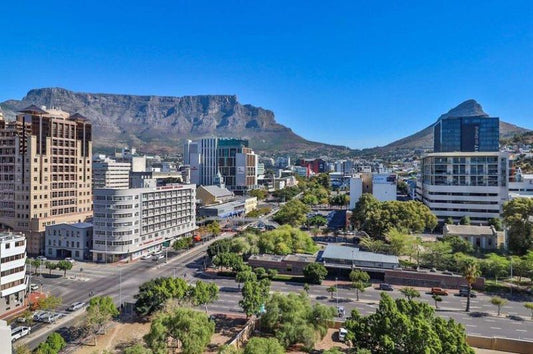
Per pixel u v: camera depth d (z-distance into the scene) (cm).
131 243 14188
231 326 8281
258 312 8112
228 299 9981
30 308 8962
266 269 12400
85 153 17850
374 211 16375
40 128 15512
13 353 6756
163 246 16112
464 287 10825
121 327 8294
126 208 14012
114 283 11444
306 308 7606
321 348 7281
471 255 13025
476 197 19600
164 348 6738
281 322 7519
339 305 9494
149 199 15262
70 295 10400
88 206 17988
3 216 15512
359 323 6209
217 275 12225
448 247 12769
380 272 11556
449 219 18612
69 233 14438
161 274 12400
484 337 7212
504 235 15438
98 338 7788
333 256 12106
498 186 19362
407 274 11288
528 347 6975
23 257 9812
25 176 15200
